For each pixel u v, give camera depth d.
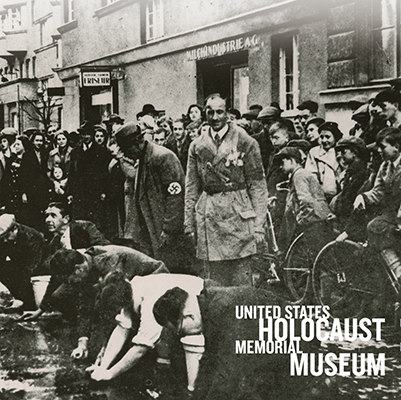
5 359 5.79
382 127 7.29
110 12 11.57
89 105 11.80
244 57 9.55
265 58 9.14
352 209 6.80
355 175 6.86
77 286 5.84
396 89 7.38
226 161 7.41
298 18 8.61
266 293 6.05
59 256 5.81
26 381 5.31
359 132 7.61
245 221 7.39
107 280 5.60
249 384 5.27
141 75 11.13
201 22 10.05
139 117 10.52
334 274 6.50
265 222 7.39
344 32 8.13
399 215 6.50
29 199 10.70
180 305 5.43
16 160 11.00
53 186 10.84
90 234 7.91
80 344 5.80
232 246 7.40
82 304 5.82
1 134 11.34
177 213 7.96
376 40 7.89
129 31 11.36
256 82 9.30
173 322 5.42
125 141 8.16
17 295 7.52
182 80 10.41
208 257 7.50
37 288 7.34
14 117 12.58
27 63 12.46
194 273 7.67
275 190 7.48
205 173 7.50
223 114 7.46
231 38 9.62
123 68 11.47
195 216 7.60
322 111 8.27
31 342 6.18
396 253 6.36
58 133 11.14
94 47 11.90
